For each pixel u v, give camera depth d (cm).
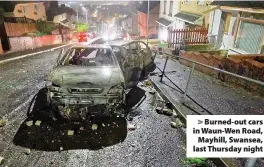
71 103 462
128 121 495
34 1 3872
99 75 504
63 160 361
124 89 503
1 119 477
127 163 356
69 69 531
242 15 1022
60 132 443
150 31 3244
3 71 923
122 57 690
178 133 448
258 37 926
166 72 952
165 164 356
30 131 442
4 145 394
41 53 1561
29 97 615
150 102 605
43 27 2559
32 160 358
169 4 2388
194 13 1645
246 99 620
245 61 691
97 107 484
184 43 1346
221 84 766
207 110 544
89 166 347
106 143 411
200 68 950
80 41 3038
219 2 1102
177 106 563
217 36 1253
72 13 5781
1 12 1741
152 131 455
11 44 1634
